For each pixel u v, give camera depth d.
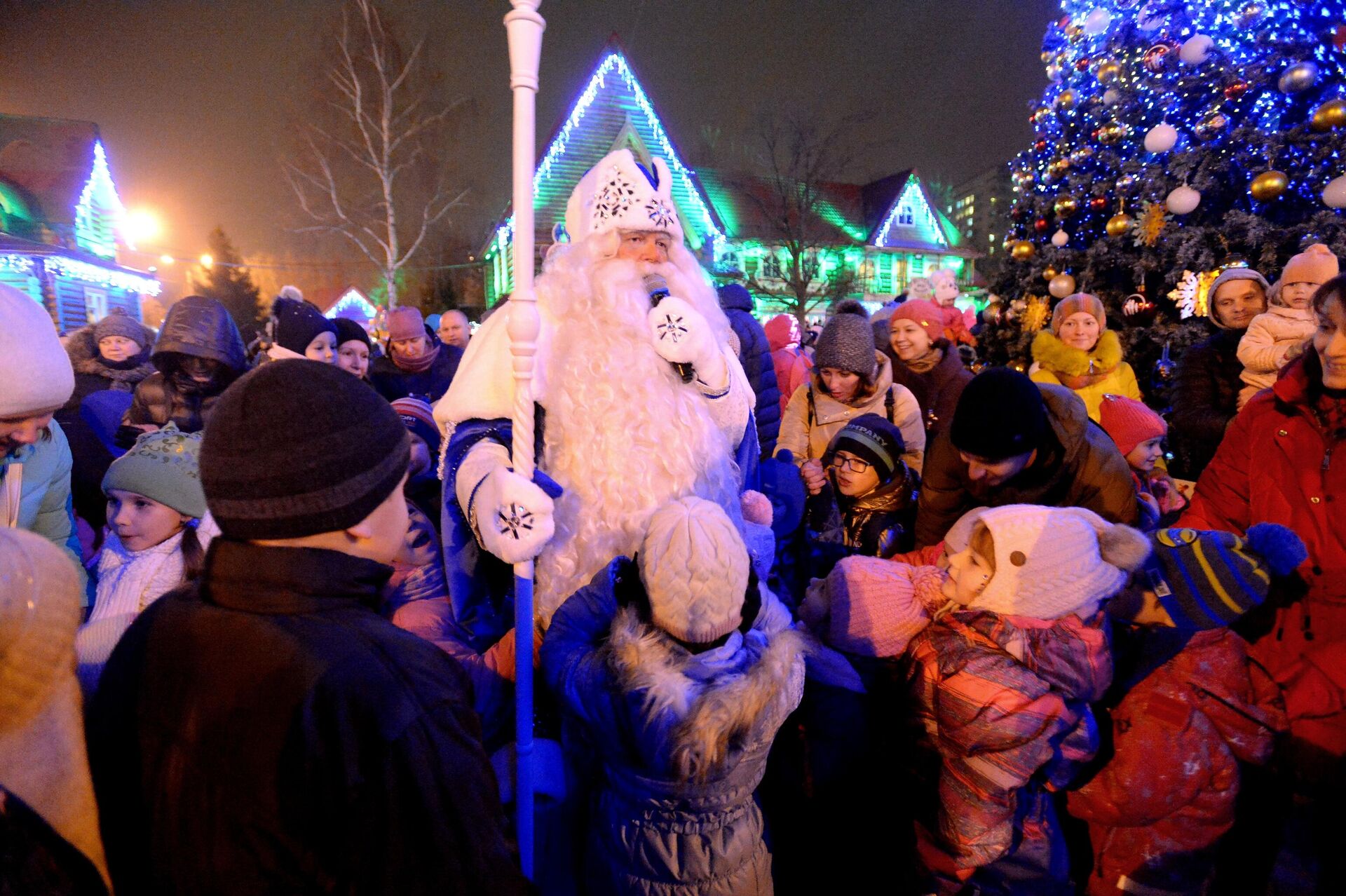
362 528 0.91
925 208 24.52
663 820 1.36
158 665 0.83
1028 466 1.98
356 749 0.78
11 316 1.32
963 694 1.55
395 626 0.91
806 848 1.95
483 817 0.85
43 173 14.70
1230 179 4.50
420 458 2.35
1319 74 4.13
